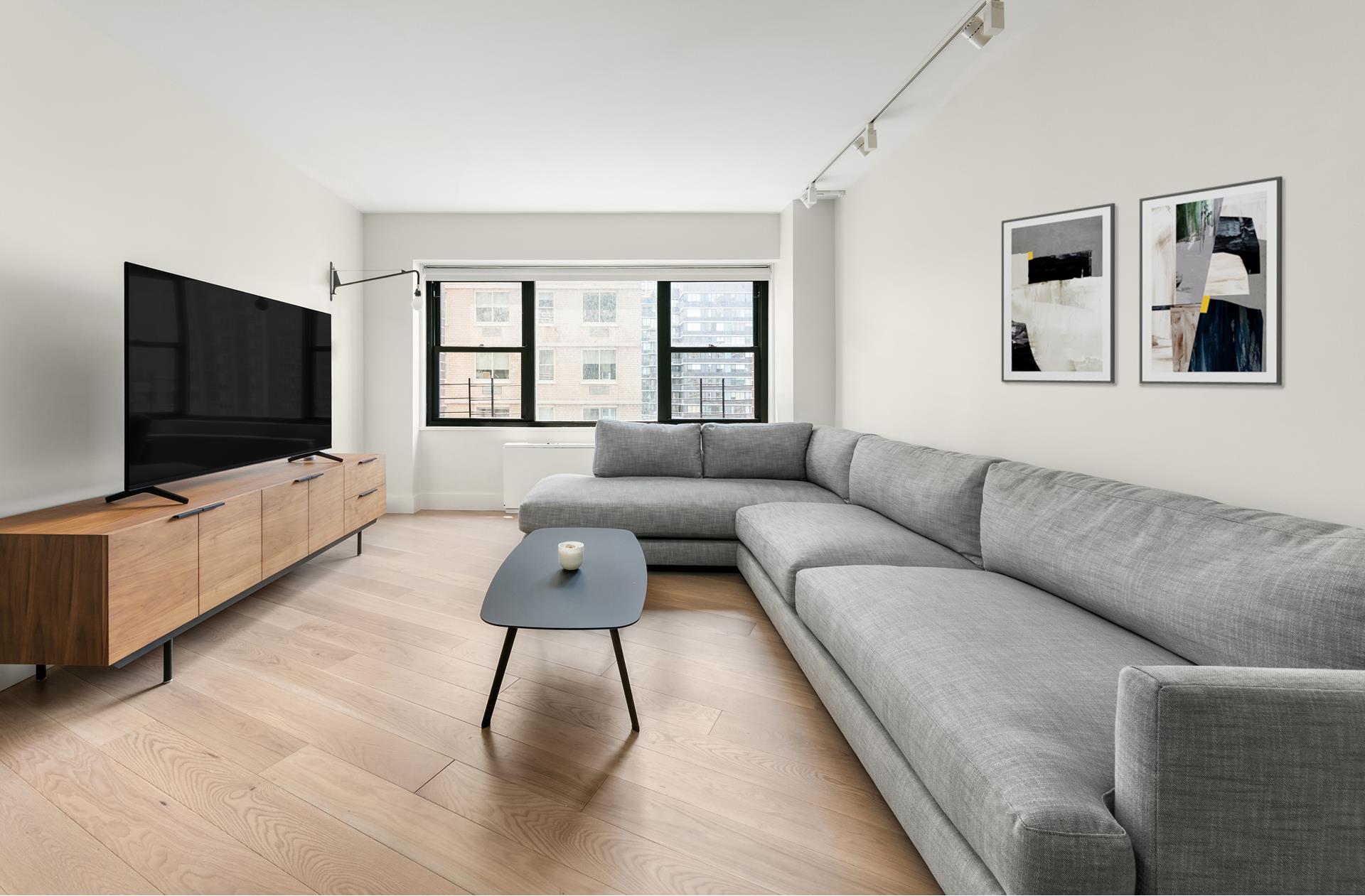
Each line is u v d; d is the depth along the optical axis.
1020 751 1.08
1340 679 0.93
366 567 3.49
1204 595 1.35
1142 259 2.05
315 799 1.53
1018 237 2.61
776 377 5.20
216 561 2.35
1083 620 1.62
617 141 3.54
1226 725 0.90
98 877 1.28
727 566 3.40
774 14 2.36
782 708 2.00
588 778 1.62
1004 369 2.72
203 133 3.06
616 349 5.40
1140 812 0.93
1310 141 1.57
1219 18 1.78
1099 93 2.20
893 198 3.71
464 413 5.37
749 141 3.56
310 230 4.12
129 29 2.43
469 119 3.25
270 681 2.13
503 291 5.34
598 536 2.71
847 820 1.48
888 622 1.64
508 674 2.22
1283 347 1.66
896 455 2.95
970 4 2.31
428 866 1.32
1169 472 1.99
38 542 1.84
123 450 2.58
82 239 2.39
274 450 3.15
